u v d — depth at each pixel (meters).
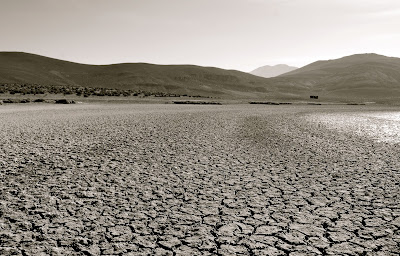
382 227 6.10
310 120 28.08
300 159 11.76
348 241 5.57
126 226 6.05
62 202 7.16
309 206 7.14
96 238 5.57
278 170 10.16
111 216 6.49
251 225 6.19
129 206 7.03
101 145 13.76
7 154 11.52
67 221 6.20
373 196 7.77
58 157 11.34
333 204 7.26
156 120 24.95
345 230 5.98
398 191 8.14
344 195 7.85
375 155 12.56
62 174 9.30
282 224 6.23
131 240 5.54
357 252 5.22
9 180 8.62
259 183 8.79
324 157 12.12
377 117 33.66
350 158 11.98
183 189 8.21
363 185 8.63
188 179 9.06
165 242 5.49
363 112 43.53
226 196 7.73
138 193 7.85
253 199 7.55
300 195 7.85
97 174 9.38
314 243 5.51
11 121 21.88
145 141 15.00
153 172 9.73
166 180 8.93
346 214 6.70
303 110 45.44
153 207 7.00
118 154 12.08
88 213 6.60
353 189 8.30
